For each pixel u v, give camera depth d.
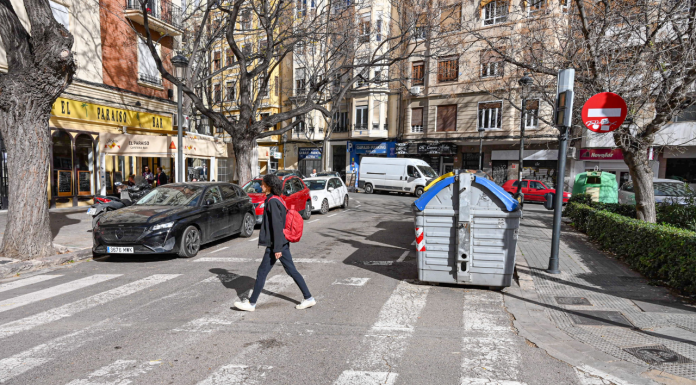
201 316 4.72
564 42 10.72
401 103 31.64
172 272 6.82
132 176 16.00
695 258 5.05
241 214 10.10
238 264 7.39
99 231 7.51
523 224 12.15
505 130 26.03
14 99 7.25
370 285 6.08
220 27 17.23
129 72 17.41
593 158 23.62
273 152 35.97
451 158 29.30
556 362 3.58
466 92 27.00
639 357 3.62
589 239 9.44
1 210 13.17
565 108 6.20
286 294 5.60
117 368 3.44
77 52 15.02
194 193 8.91
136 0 17.16
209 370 3.41
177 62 11.98
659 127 7.95
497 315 4.82
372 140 32.81
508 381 3.24
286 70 36.75
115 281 6.27
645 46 7.87
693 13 7.11
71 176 15.30
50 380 3.23
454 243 5.87
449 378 3.29
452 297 5.53
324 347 3.89
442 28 16.83
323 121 35.97
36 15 7.08
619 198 15.40
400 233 11.02
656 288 5.68
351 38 18.33
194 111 26.06
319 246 9.19
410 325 4.48
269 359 3.62
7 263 6.90
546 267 6.86
